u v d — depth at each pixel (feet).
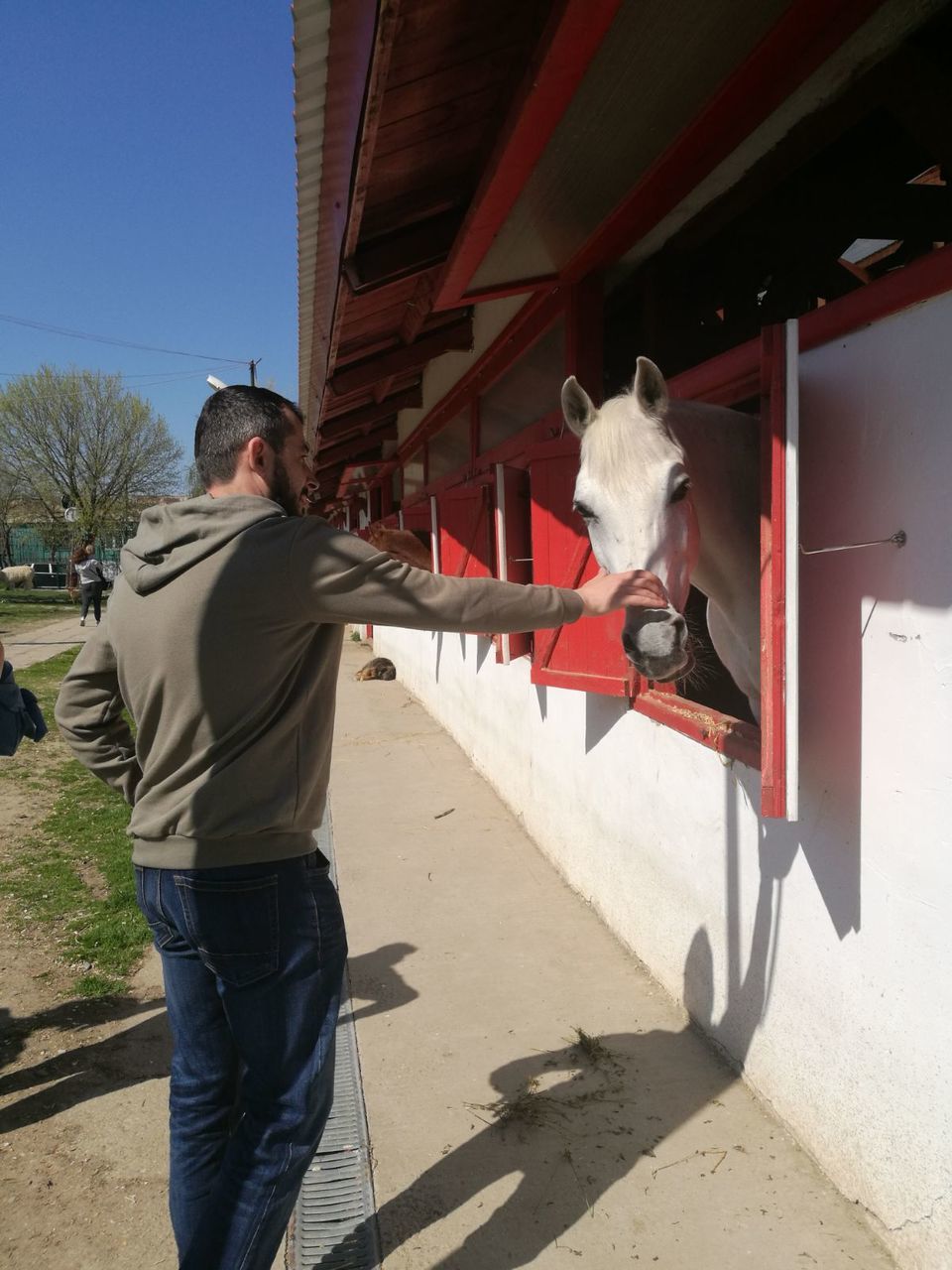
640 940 11.42
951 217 12.79
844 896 6.88
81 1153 8.26
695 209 10.37
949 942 5.73
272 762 5.16
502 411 17.49
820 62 7.42
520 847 16.26
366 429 30.71
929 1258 5.98
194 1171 5.64
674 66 7.55
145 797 5.35
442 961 11.90
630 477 6.80
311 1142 5.34
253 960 5.16
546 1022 10.21
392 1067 9.48
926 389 5.72
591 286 12.24
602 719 12.56
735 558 8.28
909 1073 6.16
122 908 13.94
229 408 5.63
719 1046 9.21
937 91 7.55
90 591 63.16
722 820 8.98
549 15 6.30
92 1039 10.29
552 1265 6.66
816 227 12.96
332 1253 6.88
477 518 16.92
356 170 8.07
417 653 31.65
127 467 116.37
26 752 25.22
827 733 7.00
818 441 6.97
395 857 15.98
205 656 5.01
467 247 10.05
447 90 8.03
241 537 5.07
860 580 6.49
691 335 13.62
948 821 5.70
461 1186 7.57
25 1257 7.03
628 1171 7.61
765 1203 7.09
